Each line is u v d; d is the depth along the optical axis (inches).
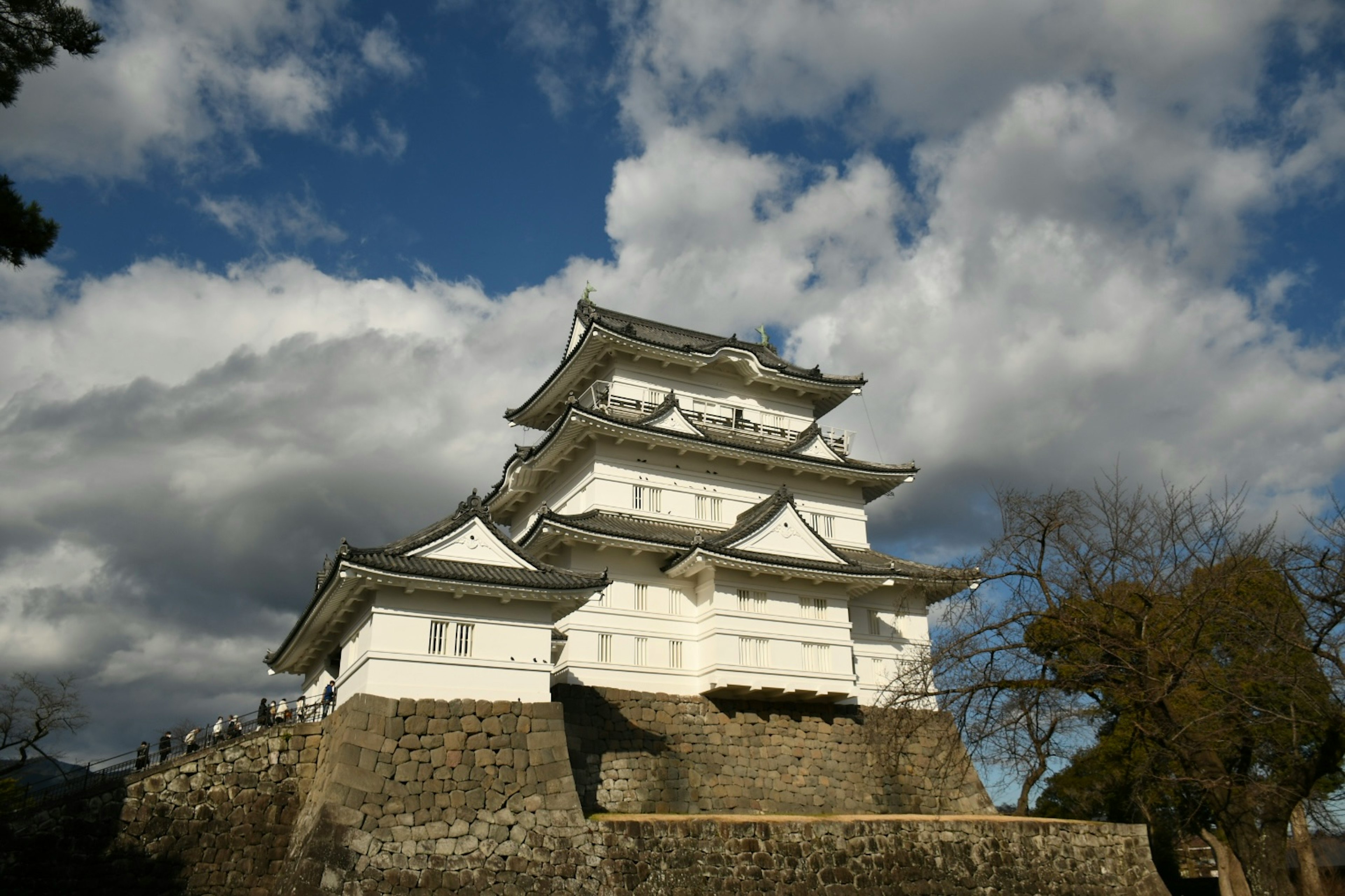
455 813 1125.1
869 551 1968.5
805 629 1668.3
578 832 1170.0
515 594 1257.4
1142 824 1633.9
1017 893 1407.5
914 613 1883.6
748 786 1556.3
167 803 1154.7
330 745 1196.5
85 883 1083.9
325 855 1034.7
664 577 1679.4
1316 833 1422.2
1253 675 1019.9
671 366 2006.6
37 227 815.7
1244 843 1031.0
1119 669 1063.0
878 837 1353.3
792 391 2137.1
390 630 1198.9
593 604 1589.6
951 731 1454.2
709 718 1583.4
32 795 1163.3
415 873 1071.6
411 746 1143.6
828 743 1653.5
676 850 1210.6
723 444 1828.2
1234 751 1185.4
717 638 1592.0
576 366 1983.3
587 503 1753.2
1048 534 1122.0
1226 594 1061.8
